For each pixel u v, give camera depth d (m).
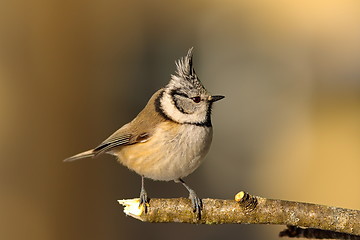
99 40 14.27
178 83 7.81
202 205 6.09
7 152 12.23
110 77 14.64
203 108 7.71
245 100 17.84
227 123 17.55
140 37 15.91
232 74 17.89
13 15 12.55
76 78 13.46
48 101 12.83
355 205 16.03
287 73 18.28
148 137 7.64
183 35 17.08
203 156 7.79
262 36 18.47
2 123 12.24
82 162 13.05
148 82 15.51
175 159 7.61
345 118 17.95
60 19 13.18
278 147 17.31
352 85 18.45
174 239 14.21
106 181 13.43
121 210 13.53
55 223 12.54
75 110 13.27
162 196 14.60
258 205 5.92
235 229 14.65
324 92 18.42
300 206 5.89
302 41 18.80
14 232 12.09
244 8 18.31
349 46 18.88
